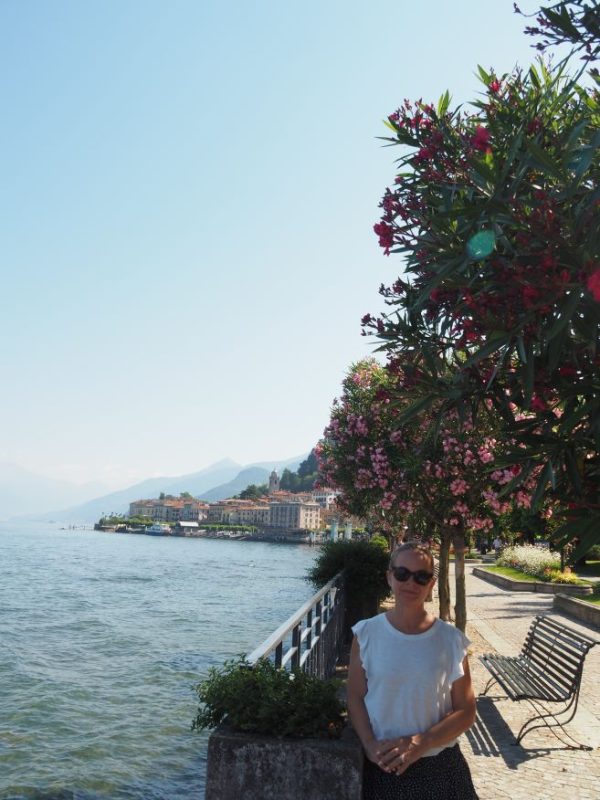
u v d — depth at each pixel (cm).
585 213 392
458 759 336
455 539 1213
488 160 467
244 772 389
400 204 571
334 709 412
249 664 461
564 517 436
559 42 483
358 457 1284
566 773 661
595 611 1722
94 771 1312
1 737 1545
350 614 1488
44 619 3884
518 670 876
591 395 446
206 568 9669
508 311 425
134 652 2739
